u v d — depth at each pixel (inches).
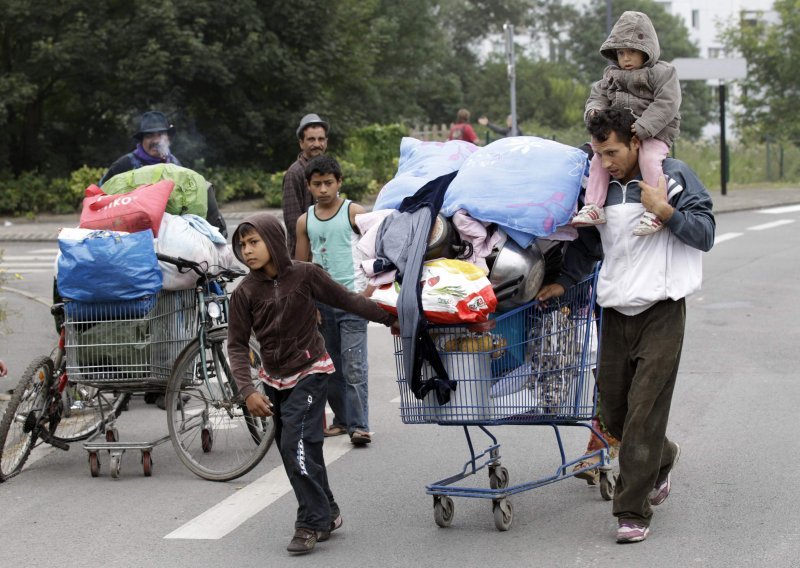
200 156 2182.6
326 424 588.7
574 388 406.0
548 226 390.9
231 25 2176.4
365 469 502.6
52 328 885.8
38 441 578.6
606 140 382.3
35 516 448.5
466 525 419.2
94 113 2176.4
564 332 403.9
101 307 494.3
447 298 378.9
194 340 496.4
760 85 3105.3
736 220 1653.5
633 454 384.5
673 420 569.0
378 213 469.7
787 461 488.4
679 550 377.7
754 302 956.0
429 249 396.2
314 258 544.1
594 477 462.6
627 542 387.5
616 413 408.5
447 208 400.8
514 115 1700.3
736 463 487.8
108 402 546.6
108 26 2015.3
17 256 1389.0
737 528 399.5
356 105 2461.9
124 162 645.9
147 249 488.4
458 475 432.1
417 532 412.2
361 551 392.8
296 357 395.2
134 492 479.8
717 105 4847.4
